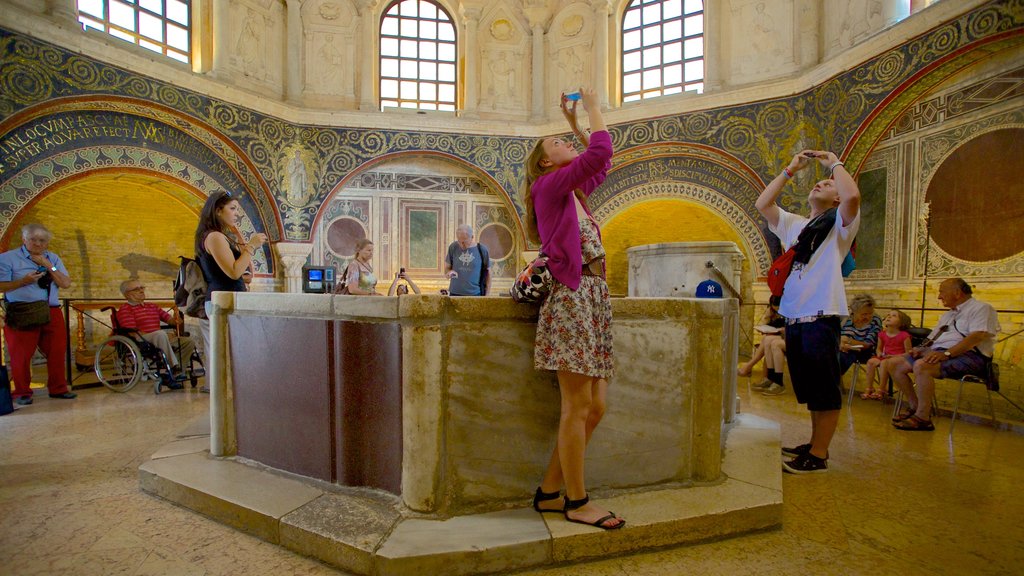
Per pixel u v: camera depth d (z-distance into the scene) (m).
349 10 10.39
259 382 2.99
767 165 8.76
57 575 2.08
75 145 7.20
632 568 2.17
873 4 7.13
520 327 2.46
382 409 2.53
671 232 11.35
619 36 10.38
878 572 2.15
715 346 2.77
